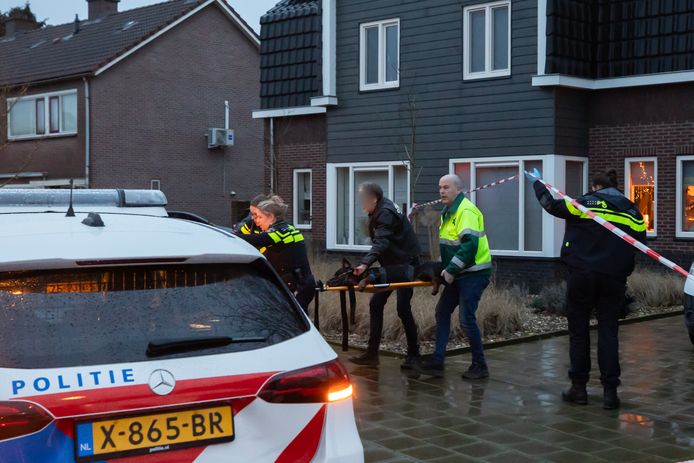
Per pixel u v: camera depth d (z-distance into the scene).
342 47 18.42
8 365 3.07
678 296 13.37
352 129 18.34
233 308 3.55
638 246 6.38
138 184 30.80
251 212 8.12
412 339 8.36
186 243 3.69
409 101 17.22
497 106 16.09
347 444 3.51
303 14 19.41
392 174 17.69
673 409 6.90
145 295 3.45
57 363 3.12
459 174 16.73
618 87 15.70
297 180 20.20
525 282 15.75
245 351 3.39
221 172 33.09
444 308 8.08
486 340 9.98
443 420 6.55
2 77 32.16
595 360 8.99
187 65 31.98
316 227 19.66
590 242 6.82
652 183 15.70
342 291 7.71
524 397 7.29
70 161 30.19
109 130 30.09
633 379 8.04
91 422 3.06
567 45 15.41
